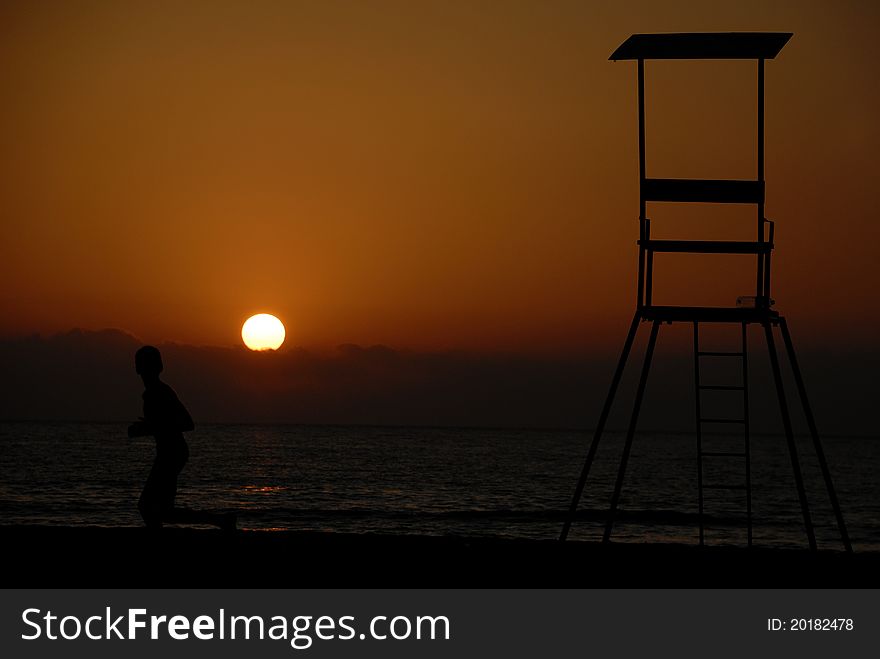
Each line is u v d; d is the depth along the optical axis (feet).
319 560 67.00
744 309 77.66
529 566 67.46
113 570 62.23
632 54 78.79
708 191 77.56
